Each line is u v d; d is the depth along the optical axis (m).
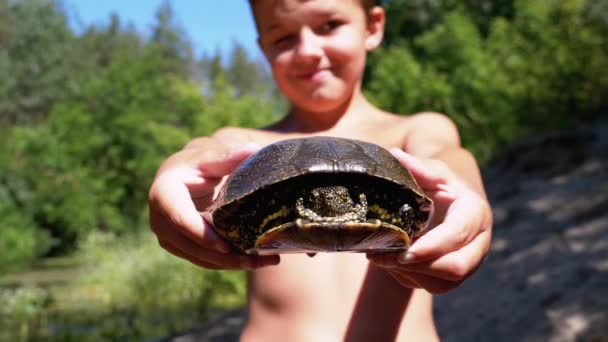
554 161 2.26
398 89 4.08
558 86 3.43
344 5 0.65
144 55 8.19
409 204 0.45
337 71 0.66
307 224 0.39
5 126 11.20
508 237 1.77
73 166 6.56
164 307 3.27
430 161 0.50
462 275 0.43
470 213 0.43
